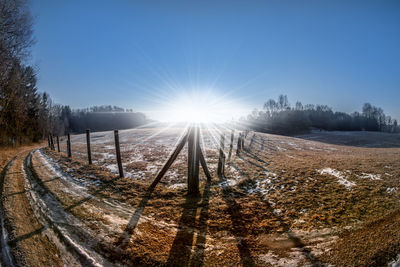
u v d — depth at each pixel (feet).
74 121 258.37
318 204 14.16
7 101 59.77
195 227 11.27
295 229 10.91
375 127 265.34
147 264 7.82
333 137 159.63
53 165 27.35
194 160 16.78
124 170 26.68
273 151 45.42
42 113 112.78
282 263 8.02
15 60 55.57
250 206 14.42
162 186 19.22
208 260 8.25
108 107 330.95
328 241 9.45
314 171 22.81
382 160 29.09
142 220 11.84
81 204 13.76
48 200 14.21
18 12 50.37
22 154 41.24
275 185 19.22
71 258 8.02
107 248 8.73
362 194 15.26
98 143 67.00
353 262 7.63
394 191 15.55
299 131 209.56
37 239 9.20
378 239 9.00
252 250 9.06
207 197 16.35
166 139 71.61
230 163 30.22
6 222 10.67
